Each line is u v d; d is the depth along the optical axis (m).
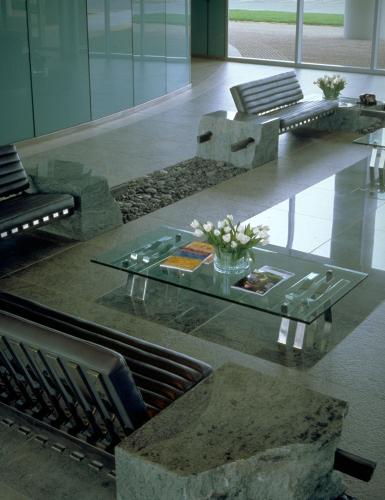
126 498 3.06
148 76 12.42
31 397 4.00
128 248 5.80
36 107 10.32
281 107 10.30
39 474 3.79
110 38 11.33
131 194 8.19
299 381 4.71
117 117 11.80
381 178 8.73
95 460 3.59
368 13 15.75
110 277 6.17
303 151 9.80
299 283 5.20
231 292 5.05
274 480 3.02
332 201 7.95
